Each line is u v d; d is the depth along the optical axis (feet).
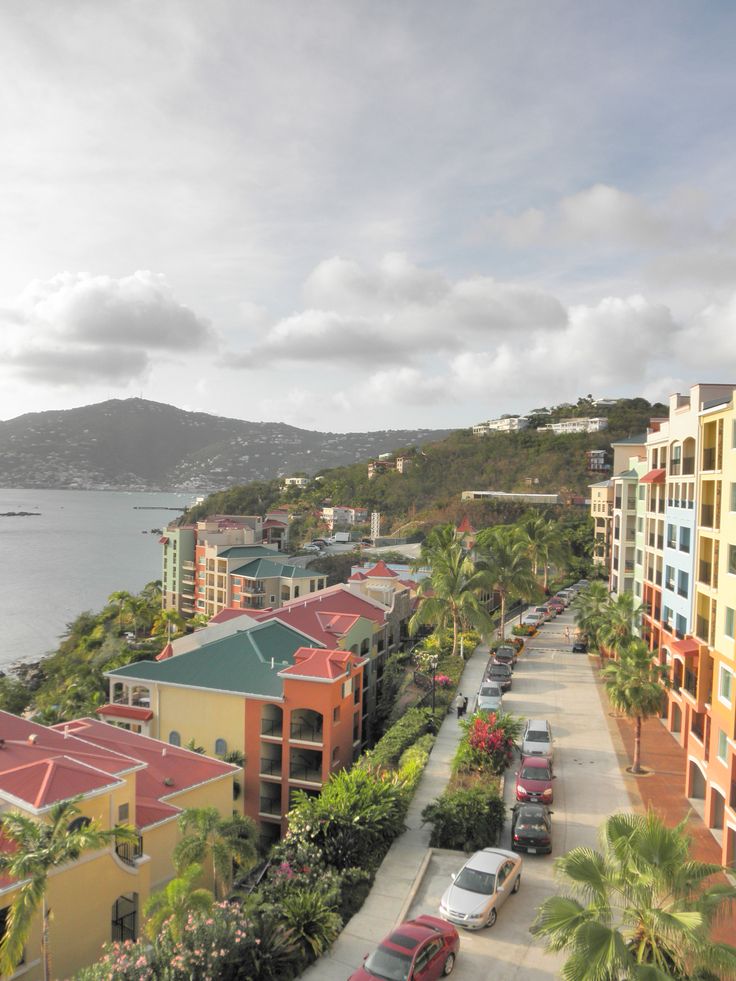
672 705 136.67
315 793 126.62
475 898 71.61
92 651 347.77
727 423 98.63
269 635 152.25
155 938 64.80
